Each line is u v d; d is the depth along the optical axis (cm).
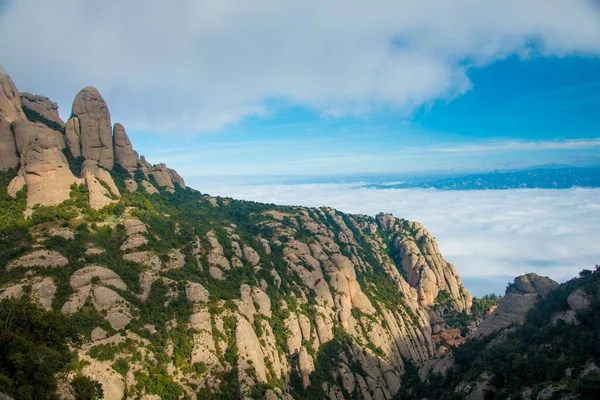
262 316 9756
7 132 9744
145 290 8112
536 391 5453
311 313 11206
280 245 13262
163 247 9556
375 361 11219
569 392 4969
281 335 9950
